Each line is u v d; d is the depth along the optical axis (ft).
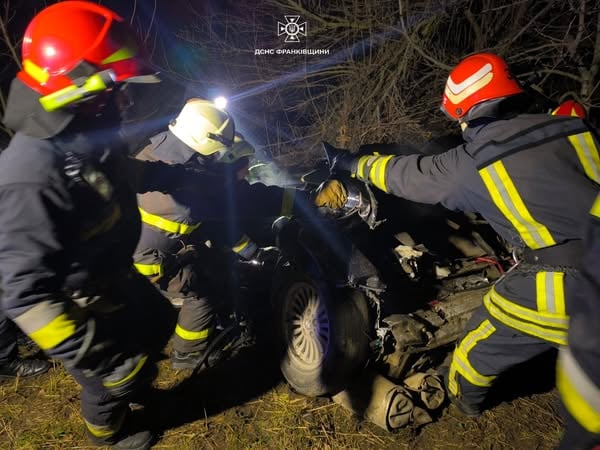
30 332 6.18
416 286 9.79
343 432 9.15
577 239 7.01
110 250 6.77
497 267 10.53
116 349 6.91
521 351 7.91
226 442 8.93
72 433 9.00
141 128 7.13
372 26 19.67
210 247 10.03
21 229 5.76
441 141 11.44
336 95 21.34
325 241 9.14
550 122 7.29
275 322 10.22
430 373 9.43
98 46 5.98
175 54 23.21
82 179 6.08
